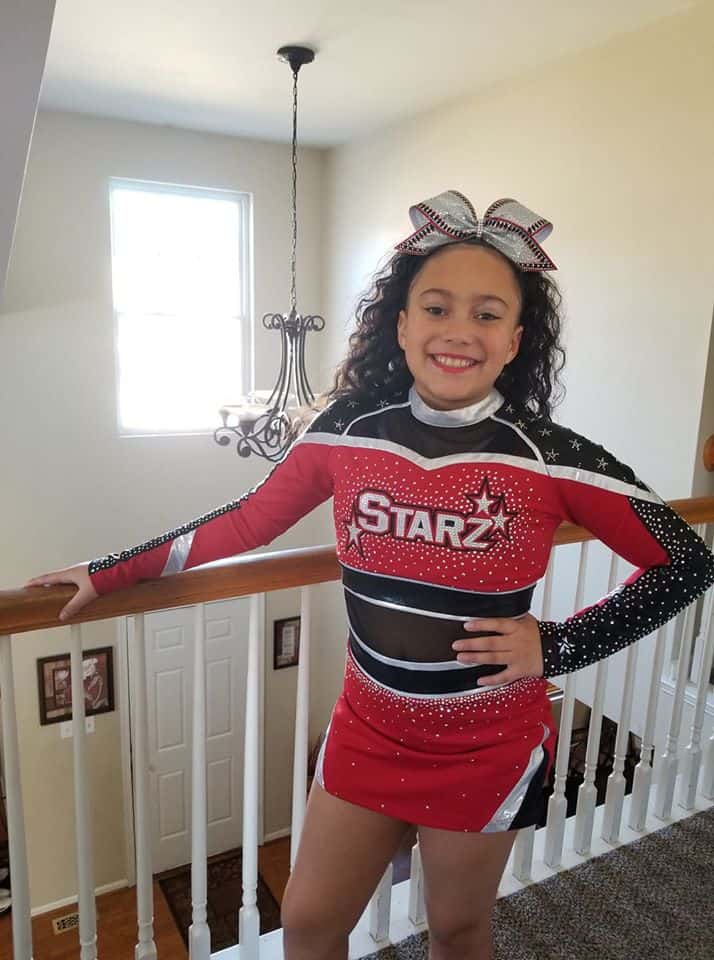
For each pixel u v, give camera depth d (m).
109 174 3.99
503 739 0.95
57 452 4.10
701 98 2.39
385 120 3.87
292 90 3.40
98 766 4.28
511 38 2.71
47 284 3.93
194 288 4.42
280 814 4.92
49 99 3.60
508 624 0.90
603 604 0.94
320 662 4.97
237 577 1.15
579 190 2.88
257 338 4.60
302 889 1.05
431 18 2.55
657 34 2.51
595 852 1.74
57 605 1.02
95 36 2.77
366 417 0.95
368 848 1.03
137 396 4.33
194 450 4.47
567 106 2.89
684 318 2.53
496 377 0.90
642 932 1.52
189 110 3.75
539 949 1.47
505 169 3.23
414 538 0.89
